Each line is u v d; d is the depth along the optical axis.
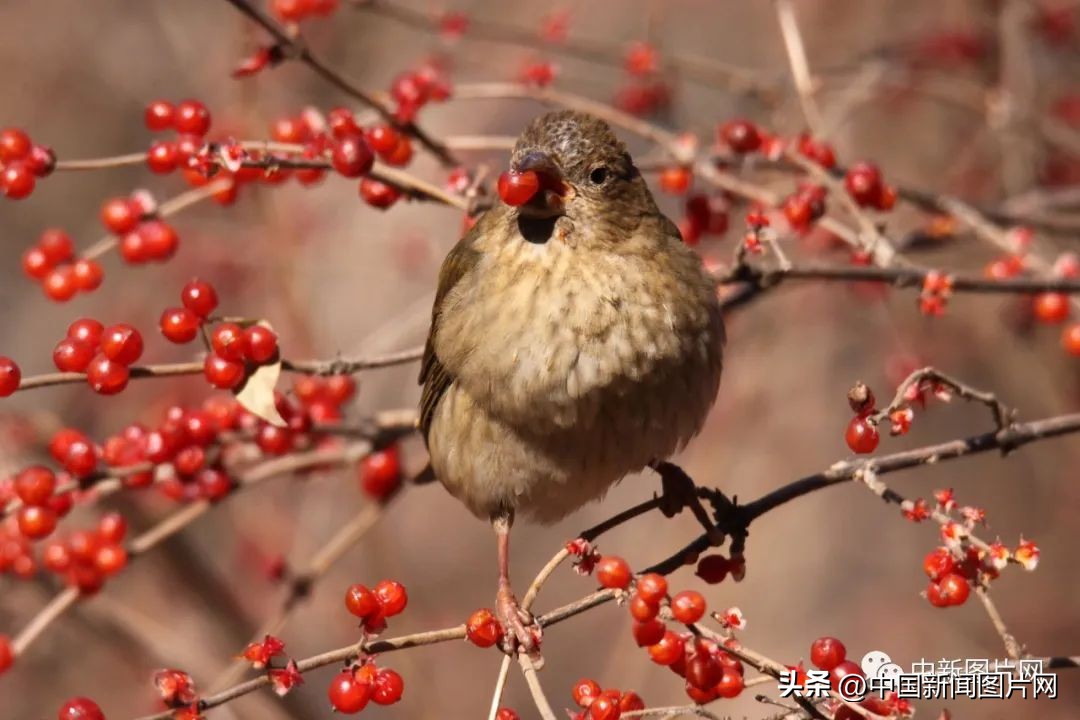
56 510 7.94
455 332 7.93
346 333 13.54
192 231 12.74
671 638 6.05
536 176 7.43
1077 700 13.16
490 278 7.80
